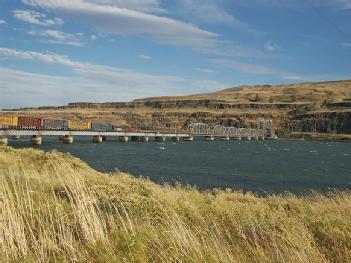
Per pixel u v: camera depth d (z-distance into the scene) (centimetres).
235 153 13325
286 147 19775
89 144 14688
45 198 930
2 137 10356
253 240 947
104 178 1719
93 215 807
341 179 6700
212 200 1577
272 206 1650
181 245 718
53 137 19762
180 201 1256
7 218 739
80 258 680
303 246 816
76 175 1055
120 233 797
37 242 726
